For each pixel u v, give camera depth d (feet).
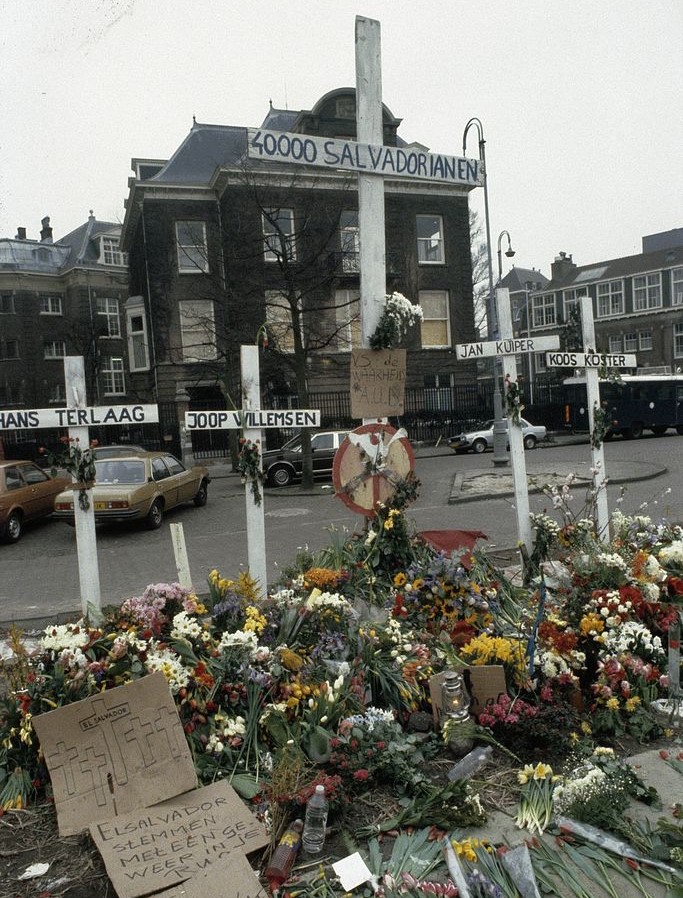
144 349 111.04
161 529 44.21
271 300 89.66
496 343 21.54
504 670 13.47
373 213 18.84
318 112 100.89
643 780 11.53
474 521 38.27
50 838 10.56
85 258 149.59
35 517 46.16
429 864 9.55
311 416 18.92
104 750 11.30
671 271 181.88
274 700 12.94
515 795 11.30
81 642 12.64
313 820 10.09
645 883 9.17
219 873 9.30
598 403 22.88
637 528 20.83
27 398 148.15
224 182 91.50
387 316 18.80
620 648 13.92
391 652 14.39
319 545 34.71
